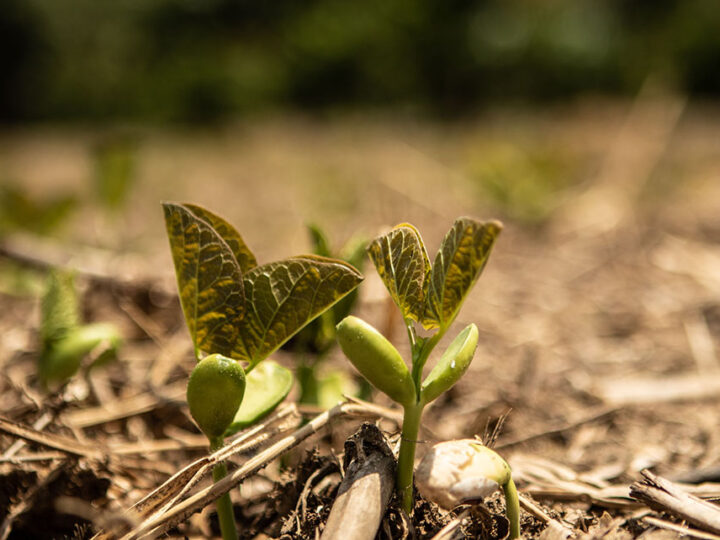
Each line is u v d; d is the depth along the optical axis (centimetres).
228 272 19
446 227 67
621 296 48
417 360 18
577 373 36
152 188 99
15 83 242
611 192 80
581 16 213
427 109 196
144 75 238
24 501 22
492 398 32
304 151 131
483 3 207
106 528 19
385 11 212
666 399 33
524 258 58
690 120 150
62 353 25
